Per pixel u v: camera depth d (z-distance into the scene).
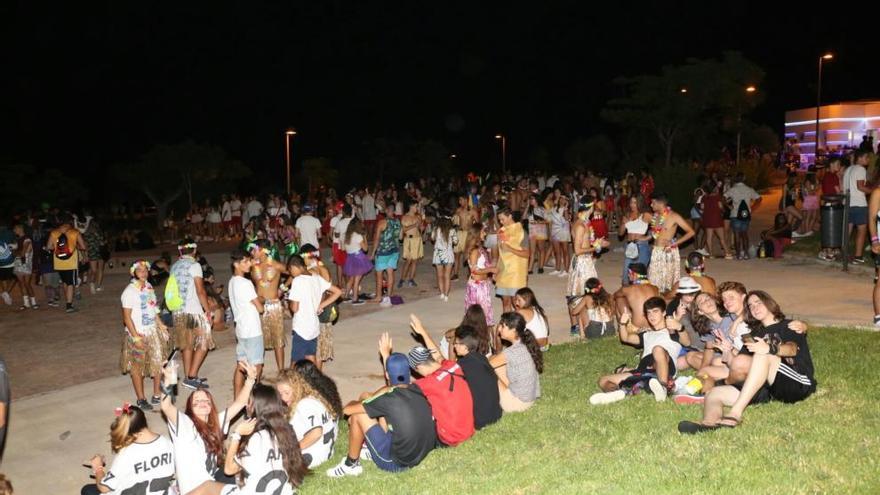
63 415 8.92
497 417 7.18
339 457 7.13
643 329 8.85
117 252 26.45
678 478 5.43
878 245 9.55
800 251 16.11
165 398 6.54
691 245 18.91
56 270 14.45
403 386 6.60
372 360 10.62
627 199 23.00
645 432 6.46
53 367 10.90
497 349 10.66
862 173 13.84
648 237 11.55
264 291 9.46
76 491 7.15
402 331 12.13
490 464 6.19
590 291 10.52
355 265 14.05
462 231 16.00
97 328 13.24
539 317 9.83
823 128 46.62
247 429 6.07
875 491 5.03
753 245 17.25
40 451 7.98
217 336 12.37
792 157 40.19
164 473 6.45
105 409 9.10
